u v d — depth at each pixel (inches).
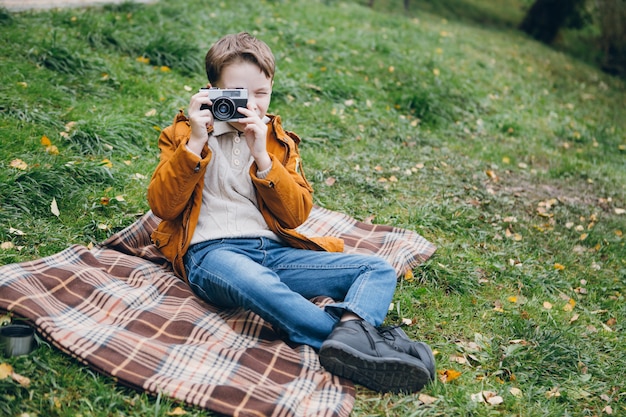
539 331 127.9
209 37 292.8
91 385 93.3
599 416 107.7
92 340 97.4
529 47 500.4
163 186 107.3
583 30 604.4
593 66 514.0
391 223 170.9
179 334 104.3
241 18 332.8
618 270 172.1
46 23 253.4
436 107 278.1
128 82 225.5
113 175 162.1
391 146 232.5
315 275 112.7
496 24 586.6
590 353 126.5
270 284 103.6
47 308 102.3
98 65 227.8
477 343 122.2
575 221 200.8
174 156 106.7
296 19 364.2
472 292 143.3
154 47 253.8
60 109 194.2
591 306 150.1
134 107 208.5
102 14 284.5
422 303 133.6
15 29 237.8
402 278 140.2
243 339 107.5
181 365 97.4
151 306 111.3
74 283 110.4
